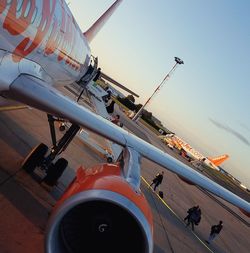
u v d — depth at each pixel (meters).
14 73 6.72
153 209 17.33
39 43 7.64
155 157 7.11
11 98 7.08
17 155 11.15
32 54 7.59
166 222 16.45
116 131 7.04
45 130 16.45
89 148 18.97
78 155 16.39
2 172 9.41
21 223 7.64
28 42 7.00
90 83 17.39
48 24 7.77
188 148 93.62
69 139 9.85
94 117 7.02
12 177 9.43
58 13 8.61
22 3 5.99
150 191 21.30
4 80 6.42
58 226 4.47
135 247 4.91
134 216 4.36
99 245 4.98
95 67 16.86
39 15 7.00
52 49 8.84
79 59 13.55
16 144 12.17
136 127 65.06
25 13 6.27
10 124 14.23
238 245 22.55
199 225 21.08
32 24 6.80
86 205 4.99
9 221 7.46
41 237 7.52
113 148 11.84
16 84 6.68
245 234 28.77
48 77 10.16
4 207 7.88
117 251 4.98
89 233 4.97
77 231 4.95
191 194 31.89
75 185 4.86
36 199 9.02
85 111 7.08
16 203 8.31
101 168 5.32
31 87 6.75
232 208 40.34
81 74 15.71
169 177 33.06
